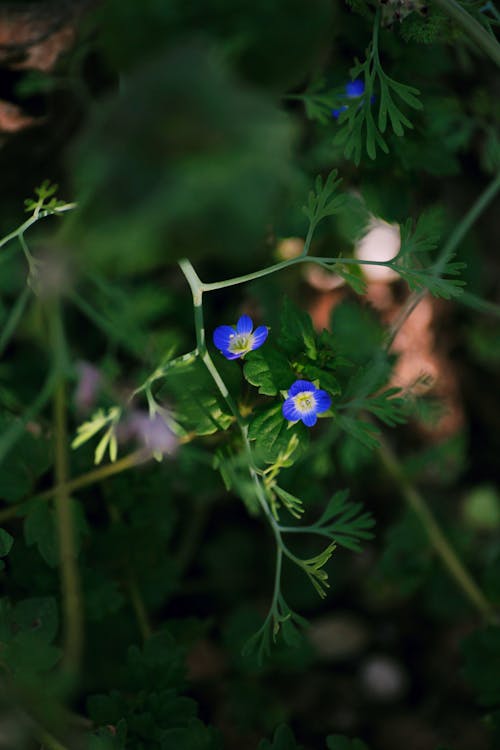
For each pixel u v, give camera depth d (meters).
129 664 0.34
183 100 0.20
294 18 0.26
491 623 0.38
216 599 0.44
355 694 0.43
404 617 0.45
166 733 0.32
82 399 0.36
